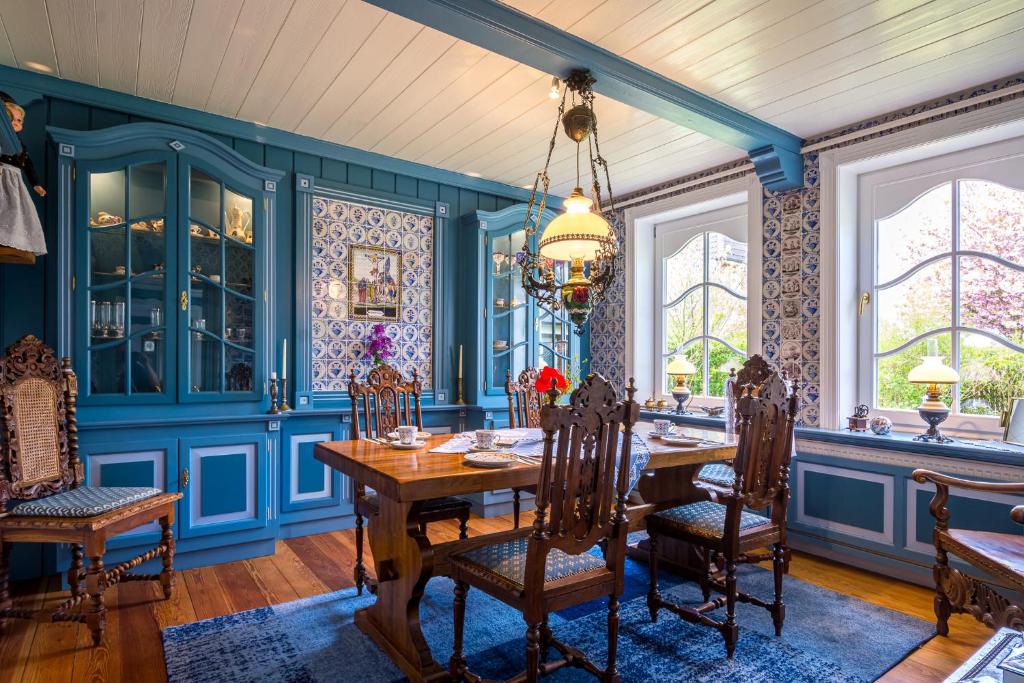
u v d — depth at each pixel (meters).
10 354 2.38
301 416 3.63
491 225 4.31
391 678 2.01
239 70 2.77
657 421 2.83
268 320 3.43
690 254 4.53
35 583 2.80
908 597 2.76
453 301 4.35
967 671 1.24
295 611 2.55
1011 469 2.58
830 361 3.40
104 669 2.05
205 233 3.23
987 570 2.11
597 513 1.82
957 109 2.89
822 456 3.29
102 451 2.87
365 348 3.95
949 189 3.13
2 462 2.30
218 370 3.25
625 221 4.80
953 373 2.87
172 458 3.03
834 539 3.22
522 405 3.47
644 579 2.99
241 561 3.21
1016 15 2.21
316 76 2.83
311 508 3.66
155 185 3.10
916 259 3.25
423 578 2.03
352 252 3.91
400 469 2.01
